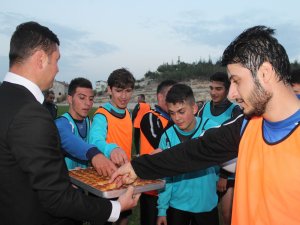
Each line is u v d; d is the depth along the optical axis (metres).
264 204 1.40
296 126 1.33
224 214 4.34
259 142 1.47
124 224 3.90
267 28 1.41
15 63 1.83
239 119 1.84
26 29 1.85
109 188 2.37
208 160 1.98
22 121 1.61
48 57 1.88
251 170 1.47
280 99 1.36
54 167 1.67
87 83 3.68
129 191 2.21
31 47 1.81
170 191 3.14
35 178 1.61
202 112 5.40
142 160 2.28
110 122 3.74
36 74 1.85
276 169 1.35
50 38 1.89
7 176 1.67
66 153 3.12
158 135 4.29
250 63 1.36
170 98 3.12
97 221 1.91
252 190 1.46
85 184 2.57
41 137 1.62
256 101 1.38
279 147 1.36
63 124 3.39
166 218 3.29
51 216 1.82
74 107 3.67
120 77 3.73
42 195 1.65
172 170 2.12
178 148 2.12
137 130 5.82
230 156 1.91
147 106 5.89
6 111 1.65
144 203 3.87
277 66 1.33
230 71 1.45
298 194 1.30
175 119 3.16
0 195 1.72
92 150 2.84
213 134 1.93
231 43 1.46
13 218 1.72
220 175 3.98
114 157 2.96
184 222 3.18
